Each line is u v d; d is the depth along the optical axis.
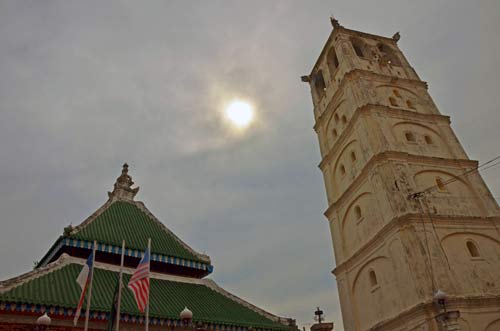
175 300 22.88
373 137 31.94
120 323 19.41
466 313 23.02
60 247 23.16
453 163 31.88
